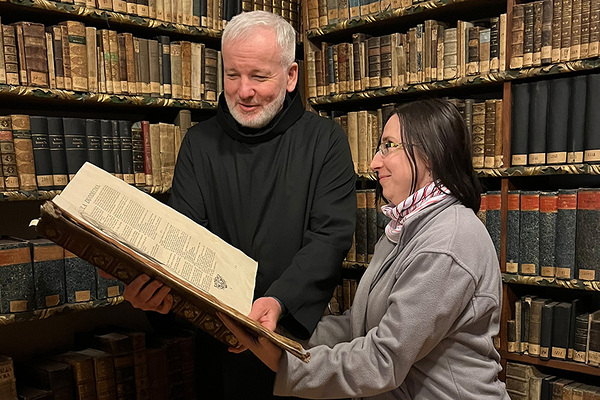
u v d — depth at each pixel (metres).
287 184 1.70
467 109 2.15
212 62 2.36
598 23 1.82
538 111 1.99
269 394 1.74
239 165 1.73
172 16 2.22
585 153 1.90
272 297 1.45
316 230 1.65
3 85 1.77
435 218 1.13
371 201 2.42
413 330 1.02
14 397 1.86
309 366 1.08
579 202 1.91
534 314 2.05
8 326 2.23
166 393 2.31
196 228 1.25
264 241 1.70
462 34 2.13
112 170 2.08
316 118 1.81
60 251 1.90
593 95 1.86
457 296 1.03
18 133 1.83
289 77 1.76
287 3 2.60
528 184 2.25
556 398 2.00
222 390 1.77
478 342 1.10
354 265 2.49
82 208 1.04
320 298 1.54
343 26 2.47
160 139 2.22
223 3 2.38
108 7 2.02
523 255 2.05
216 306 0.93
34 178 1.87
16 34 1.82
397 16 2.29
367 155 2.44
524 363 2.12
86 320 2.49
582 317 1.96
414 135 1.14
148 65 2.16
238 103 1.64
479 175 2.13
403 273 1.07
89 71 1.99
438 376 1.10
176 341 2.37
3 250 1.75
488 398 1.10
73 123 1.96
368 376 1.04
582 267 1.91
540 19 1.95
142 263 0.92
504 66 2.04
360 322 1.22
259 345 1.04
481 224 1.12
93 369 2.08
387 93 2.35
